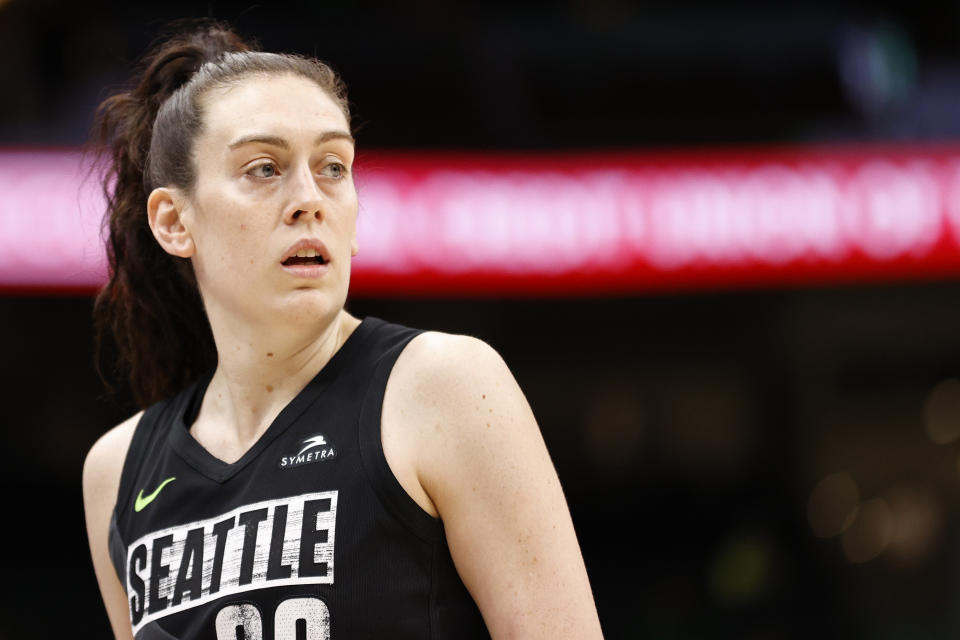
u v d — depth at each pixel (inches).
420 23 989.2
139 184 233.0
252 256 194.7
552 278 721.0
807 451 1006.4
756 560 943.7
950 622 984.9
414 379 189.2
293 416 196.2
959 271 724.7
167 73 226.7
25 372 996.6
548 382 1033.5
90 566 1008.2
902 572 1008.2
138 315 242.4
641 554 1018.1
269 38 973.8
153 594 197.8
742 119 1016.2
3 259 681.0
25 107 903.7
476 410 184.2
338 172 203.0
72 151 694.5
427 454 183.2
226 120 198.4
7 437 1002.1
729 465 1026.7
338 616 178.9
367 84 986.1
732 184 730.2
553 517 183.0
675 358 1031.0
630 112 1016.9
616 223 723.4
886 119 986.7
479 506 181.3
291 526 184.5
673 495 1028.5
